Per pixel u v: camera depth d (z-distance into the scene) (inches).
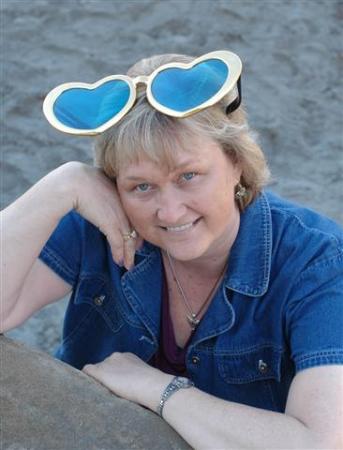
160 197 73.1
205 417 72.6
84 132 73.2
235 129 73.7
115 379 77.3
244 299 79.0
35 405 72.8
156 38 235.8
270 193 86.4
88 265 85.0
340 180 200.7
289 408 73.2
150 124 70.8
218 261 80.2
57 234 85.0
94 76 226.1
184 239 74.5
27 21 239.9
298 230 79.2
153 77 71.7
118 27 238.1
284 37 235.6
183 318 82.8
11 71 227.8
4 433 72.1
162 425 73.9
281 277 77.5
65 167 81.1
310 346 73.9
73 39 235.9
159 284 83.0
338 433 70.9
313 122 216.7
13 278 79.3
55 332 164.7
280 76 227.0
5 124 214.7
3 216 80.0
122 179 74.0
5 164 204.2
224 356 80.4
